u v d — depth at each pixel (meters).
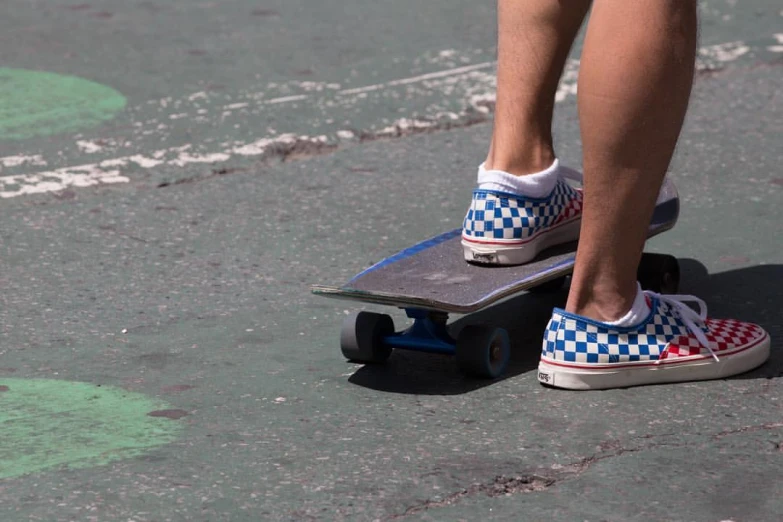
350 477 10.32
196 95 23.33
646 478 10.27
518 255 12.85
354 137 21.31
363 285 12.35
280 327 13.88
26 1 30.23
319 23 28.42
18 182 18.91
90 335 13.63
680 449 10.78
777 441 10.93
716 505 9.84
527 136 12.90
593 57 11.33
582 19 12.73
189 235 16.92
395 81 24.25
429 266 12.98
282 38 27.22
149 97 23.19
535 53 12.74
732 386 12.09
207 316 14.20
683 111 11.55
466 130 21.89
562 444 10.90
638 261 11.98
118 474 10.41
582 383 11.97
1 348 13.27
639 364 12.03
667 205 14.23
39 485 10.23
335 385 12.28
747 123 21.78
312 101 23.02
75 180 19.06
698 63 25.23
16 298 14.70
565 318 11.97
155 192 18.72
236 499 9.98
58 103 22.75
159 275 15.48
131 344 13.38
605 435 11.06
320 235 16.95
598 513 9.73
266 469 10.48
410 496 10.01
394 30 27.86
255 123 21.75
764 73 24.83
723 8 29.50
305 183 19.17
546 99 12.91
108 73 24.64
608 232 11.70
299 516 9.71
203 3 30.23
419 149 20.86
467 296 11.98
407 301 11.67
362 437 11.08
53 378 12.48
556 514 9.72
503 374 12.52
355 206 18.16
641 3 11.12
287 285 15.20
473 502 9.92
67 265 15.80
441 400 11.89
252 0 30.59
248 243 16.64
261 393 12.08
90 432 11.22
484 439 11.02
